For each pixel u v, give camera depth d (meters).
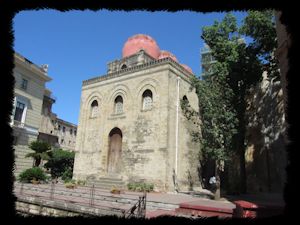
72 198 15.34
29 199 14.60
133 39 33.12
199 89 18.52
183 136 23.41
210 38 20.09
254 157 23.20
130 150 23.33
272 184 21.11
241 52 19.69
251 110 24.55
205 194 19.47
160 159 21.19
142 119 23.30
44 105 47.88
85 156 26.73
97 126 26.77
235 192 19.41
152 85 23.45
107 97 26.73
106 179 23.84
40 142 26.72
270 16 18.91
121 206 13.43
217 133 17.20
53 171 34.62
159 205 14.20
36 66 31.36
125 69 25.86
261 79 21.44
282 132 20.84
